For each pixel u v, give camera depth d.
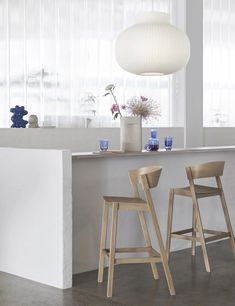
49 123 6.97
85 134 6.74
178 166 5.59
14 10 6.64
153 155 5.34
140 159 5.24
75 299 3.95
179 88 8.05
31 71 6.80
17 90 6.69
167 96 8.10
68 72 7.14
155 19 4.71
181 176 5.62
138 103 5.41
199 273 4.65
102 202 4.92
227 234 5.01
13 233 4.64
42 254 4.39
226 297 3.98
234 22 8.91
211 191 4.93
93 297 3.99
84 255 4.77
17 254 4.61
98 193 4.89
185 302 3.86
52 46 6.98
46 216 4.35
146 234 4.52
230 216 6.17
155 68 4.71
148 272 4.70
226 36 8.87
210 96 8.69
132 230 5.14
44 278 4.37
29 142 6.11
